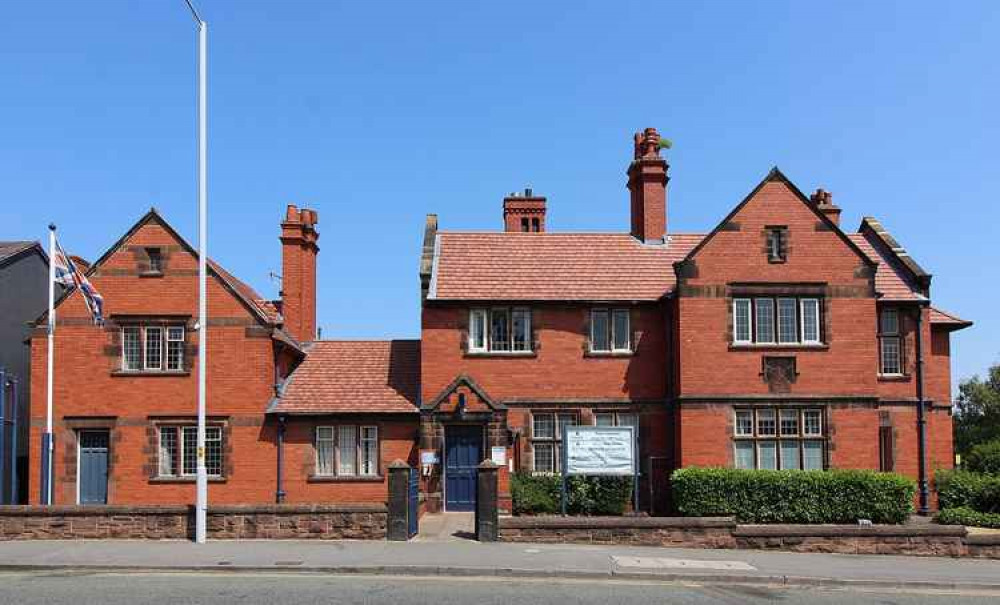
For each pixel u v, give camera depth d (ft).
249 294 102.63
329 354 100.89
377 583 50.93
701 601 47.85
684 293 90.22
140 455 89.61
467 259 99.19
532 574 54.34
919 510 94.27
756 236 91.15
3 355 103.65
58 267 82.94
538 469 92.63
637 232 105.29
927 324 97.66
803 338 90.48
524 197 114.01
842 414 89.25
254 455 90.43
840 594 51.34
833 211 111.45
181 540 65.46
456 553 59.72
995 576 56.39
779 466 88.94
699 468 84.99
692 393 89.10
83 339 90.48
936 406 98.17
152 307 90.89
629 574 54.49
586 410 93.09
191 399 90.27
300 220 104.63
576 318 94.48
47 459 83.05
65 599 45.29
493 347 94.12
